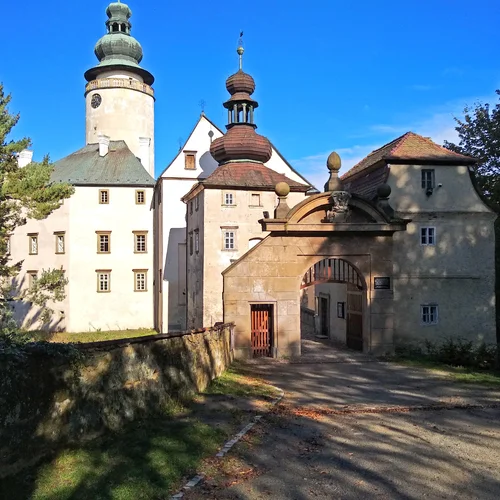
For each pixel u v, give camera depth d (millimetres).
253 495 7621
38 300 28297
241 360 20891
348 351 23422
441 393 15117
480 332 24219
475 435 10859
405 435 10828
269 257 21562
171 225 38312
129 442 9297
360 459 9289
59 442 8445
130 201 43750
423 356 22234
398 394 14969
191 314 34719
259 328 21969
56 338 38406
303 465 8930
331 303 28906
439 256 24266
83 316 42562
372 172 26297
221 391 14570
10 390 7387
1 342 7680
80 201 43000
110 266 43219
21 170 25406
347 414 12586
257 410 12469
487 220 24625
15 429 7445
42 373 8148
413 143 25250
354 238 22016
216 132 39000
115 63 49875
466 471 8750
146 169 47125
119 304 43281
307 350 23766
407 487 8047
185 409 12328
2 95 25625
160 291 39344
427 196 24375
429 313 24125
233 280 21359
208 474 8281
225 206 30922
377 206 21828
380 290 22141
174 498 7355
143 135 50719
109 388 9953
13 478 7289
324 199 21734
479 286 24406
